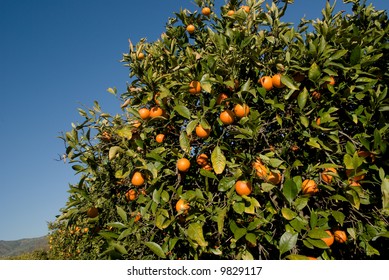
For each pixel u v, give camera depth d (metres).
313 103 2.71
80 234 5.86
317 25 3.44
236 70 3.00
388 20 3.73
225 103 2.84
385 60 3.26
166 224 2.49
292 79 2.72
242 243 2.70
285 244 2.19
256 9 3.96
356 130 3.11
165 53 3.77
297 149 3.06
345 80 3.01
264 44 3.60
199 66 2.95
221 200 2.94
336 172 2.57
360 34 3.25
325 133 2.70
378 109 2.72
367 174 2.81
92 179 3.92
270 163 2.56
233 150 2.86
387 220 2.62
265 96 3.03
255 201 2.35
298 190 2.33
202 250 2.55
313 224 2.23
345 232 2.83
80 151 3.35
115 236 2.76
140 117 3.20
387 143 2.49
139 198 2.88
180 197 2.71
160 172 2.92
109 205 3.58
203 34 4.38
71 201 3.55
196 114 3.03
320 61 2.79
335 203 2.75
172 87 3.17
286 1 3.70
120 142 3.42
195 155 3.14
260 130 2.87
